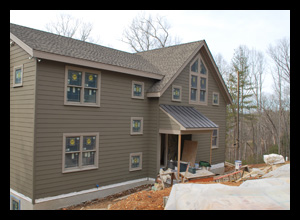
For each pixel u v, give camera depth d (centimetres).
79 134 917
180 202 555
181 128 1080
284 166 930
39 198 802
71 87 902
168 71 1248
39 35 975
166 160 1284
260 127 3462
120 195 1016
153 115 1198
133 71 1087
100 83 989
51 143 836
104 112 1007
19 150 863
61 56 834
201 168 1196
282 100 3197
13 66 911
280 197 557
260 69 3416
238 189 594
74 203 891
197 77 1418
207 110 1491
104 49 1246
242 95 3059
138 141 1157
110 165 1028
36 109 798
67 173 877
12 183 894
